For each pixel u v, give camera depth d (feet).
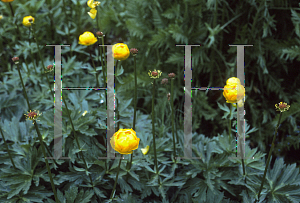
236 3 6.35
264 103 6.85
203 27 6.61
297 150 6.88
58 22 7.82
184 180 4.76
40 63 6.99
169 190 5.00
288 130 6.58
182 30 6.55
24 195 4.40
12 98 6.60
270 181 4.53
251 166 4.54
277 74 6.72
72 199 4.22
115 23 7.93
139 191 4.87
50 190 4.70
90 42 4.63
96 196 4.72
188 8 6.59
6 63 7.72
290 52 5.90
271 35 6.38
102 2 7.99
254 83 6.86
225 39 6.70
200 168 4.73
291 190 4.37
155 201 4.79
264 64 6.20
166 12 6.66
